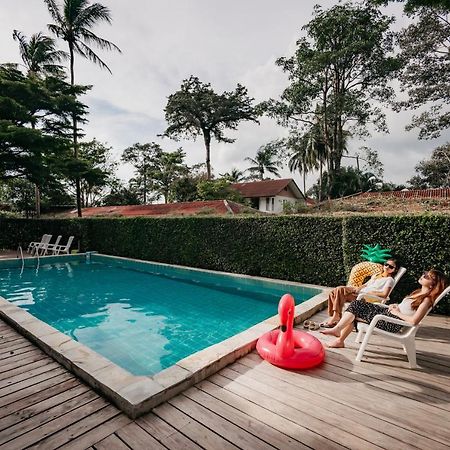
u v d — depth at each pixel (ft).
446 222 18.70
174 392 9.22
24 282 32.19
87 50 66.28
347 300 15.62
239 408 8.65
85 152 113.09
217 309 23.25
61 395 9.25
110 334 18.21
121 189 130.82
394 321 11.29
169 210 75.51
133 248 42.55
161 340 17.31
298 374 10.66
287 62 81.51
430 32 66.13
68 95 55.01
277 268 28.89
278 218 28.81
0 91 47.93
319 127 89.97
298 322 16.44
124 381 9.35
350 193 89.56
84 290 29.04
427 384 10.02
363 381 10.19
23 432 7.59
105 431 7.66
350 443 7.30
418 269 19.77
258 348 12.05
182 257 36.96
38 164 50.62
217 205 69.82
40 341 12.80
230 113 114.73
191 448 7.09
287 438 7.45
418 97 70.90
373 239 21.77
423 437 7.51
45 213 99.09
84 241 47.98
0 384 9.88
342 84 82.64
